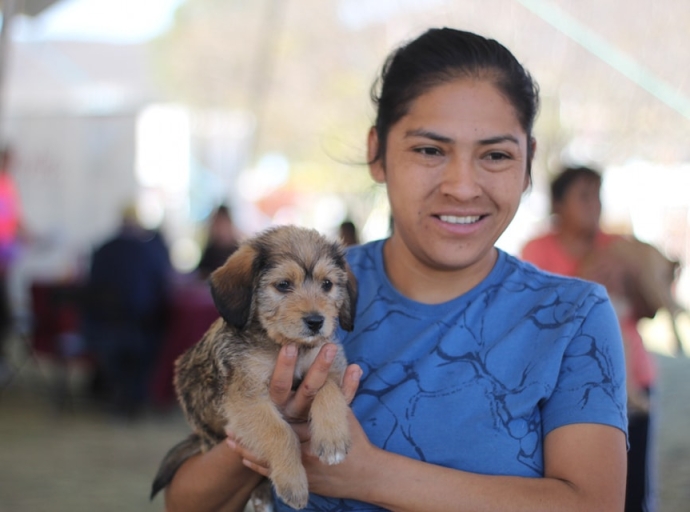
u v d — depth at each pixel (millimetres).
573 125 17219
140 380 9773
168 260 10023
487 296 2412
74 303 9586
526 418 2213
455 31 2475
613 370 2221
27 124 12453
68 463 7754
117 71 13242
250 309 2705
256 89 21844
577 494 2072
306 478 2279
